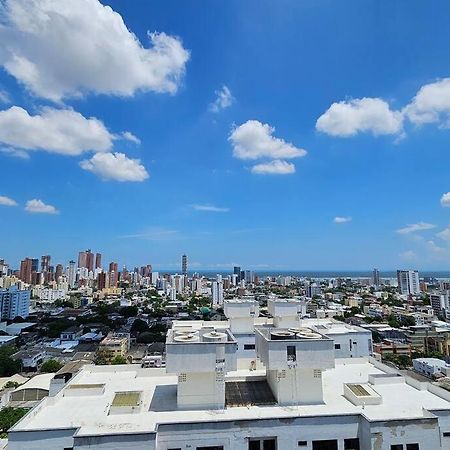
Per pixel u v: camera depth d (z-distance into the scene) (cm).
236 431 2927
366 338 6444
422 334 15438
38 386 8206
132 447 2741
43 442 2859
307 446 2973
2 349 13025
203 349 3244
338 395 3606
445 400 3469
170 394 3659
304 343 3341
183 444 2867
